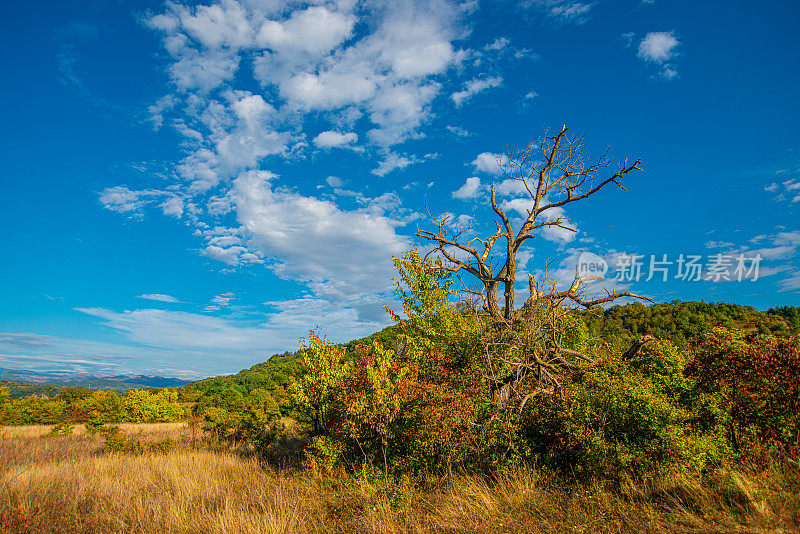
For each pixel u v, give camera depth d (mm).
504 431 9742
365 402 9984
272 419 21156
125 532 7250
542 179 15227
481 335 12047
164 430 28234
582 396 8867
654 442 8039
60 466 12508
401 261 14406
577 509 6688
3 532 7172
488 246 15641
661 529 5625
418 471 9945
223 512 7734
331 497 8773
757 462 7434
